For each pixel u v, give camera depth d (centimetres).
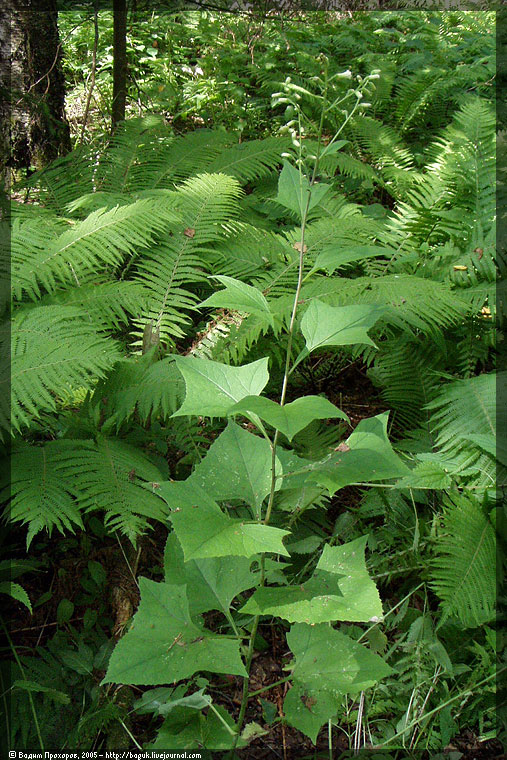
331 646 171
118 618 218
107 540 238
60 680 195
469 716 195
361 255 150
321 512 250
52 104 453
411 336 305
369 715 194
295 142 154
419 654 198
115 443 240
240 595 224
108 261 291
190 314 332
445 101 571
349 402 316
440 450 258
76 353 230
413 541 231
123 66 504
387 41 695
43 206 385
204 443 261
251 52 645
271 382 305
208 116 577
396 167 453
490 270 311
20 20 420
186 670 150
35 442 252
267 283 312
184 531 139
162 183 408
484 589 204
